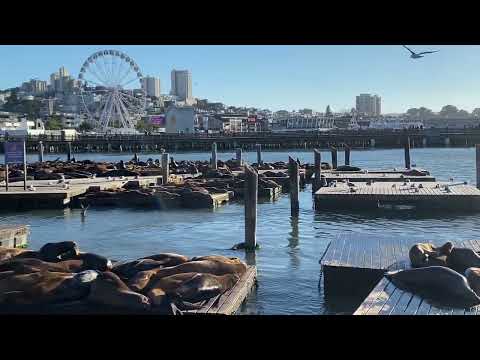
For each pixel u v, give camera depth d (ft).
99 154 269.44
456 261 34.68
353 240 44.78
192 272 33.24
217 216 74.49
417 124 521.65
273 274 43.34
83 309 29.55
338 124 590.96
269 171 121.08
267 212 77.56
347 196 76.07
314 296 37.55
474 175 125.08
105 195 84.58
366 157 211.82
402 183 87.25
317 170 93.56
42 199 81.97
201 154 258.37
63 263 34.35
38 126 438.40
